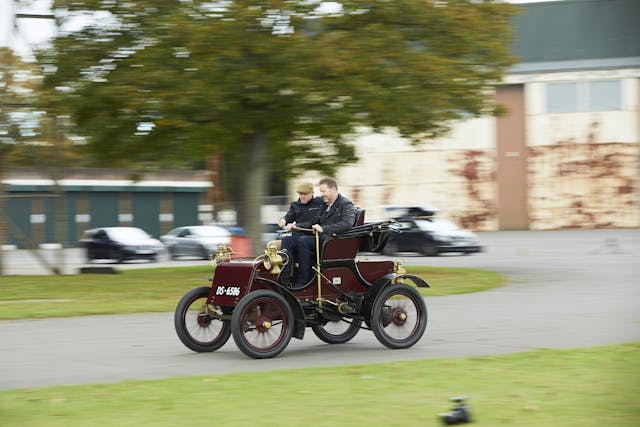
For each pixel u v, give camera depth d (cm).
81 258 5831
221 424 812
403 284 1428
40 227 7450
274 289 1360
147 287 2689
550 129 8319
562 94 8300
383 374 1090
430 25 3095
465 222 8519
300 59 2847
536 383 1001
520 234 7669
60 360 1296
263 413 858
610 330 1596
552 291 2508
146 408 887
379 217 8650
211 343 1398
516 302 2180
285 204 7269
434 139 3247
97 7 2958
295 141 3384
